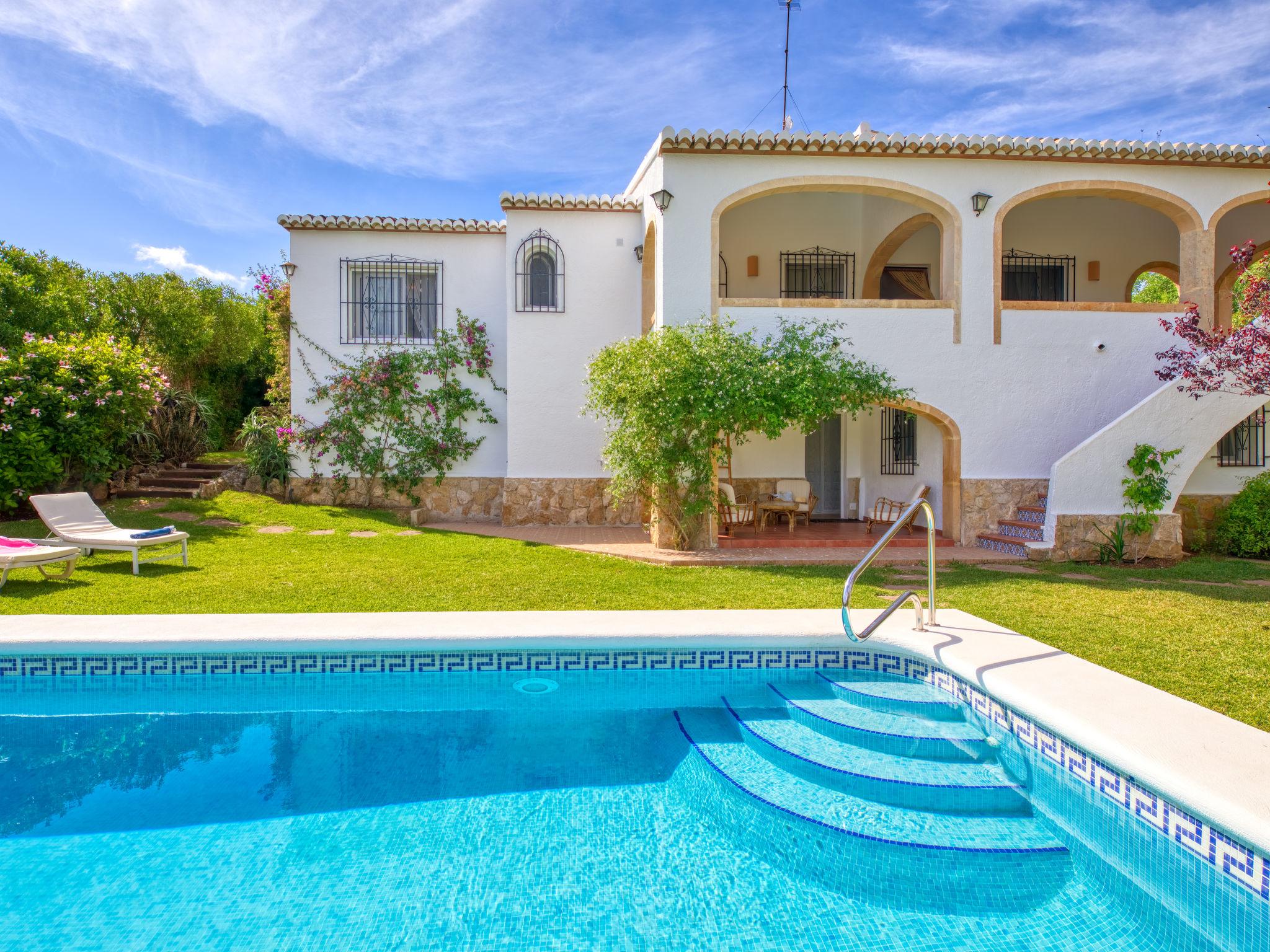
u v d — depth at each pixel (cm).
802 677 545
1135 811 321
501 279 1484
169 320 2088
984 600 731
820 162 1120
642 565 938
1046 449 1157
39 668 512
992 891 316
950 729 444
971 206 1141
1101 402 1162
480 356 1454
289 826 357
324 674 524
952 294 1147
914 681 520
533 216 1385
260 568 860
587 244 1395
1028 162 1141
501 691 534
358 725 496
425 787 402
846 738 444
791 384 991
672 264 1106
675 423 979
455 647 527
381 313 1483
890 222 1355
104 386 1177
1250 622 638
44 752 444
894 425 1402
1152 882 310
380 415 1460
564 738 475
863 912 297
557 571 882
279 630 532
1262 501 1099
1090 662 496
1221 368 887
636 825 364
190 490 1373
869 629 487
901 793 381
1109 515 1046
